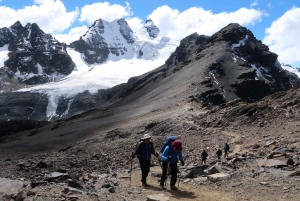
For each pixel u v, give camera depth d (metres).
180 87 133.38
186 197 11.21
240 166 15.00
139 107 120.56
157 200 10.43
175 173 12.32
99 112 147.12
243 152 21.92
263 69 189.00
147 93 168.62
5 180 10.56
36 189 10.70
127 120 90.50
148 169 13.12
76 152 52.72
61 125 123.25
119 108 140.75
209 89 111.25
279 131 27.94
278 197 10.47
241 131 35.47
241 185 11.93
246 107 43.59
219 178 12.79
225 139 32.69
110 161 34.34
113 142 53.16
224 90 133.50
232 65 160.00
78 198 9.92
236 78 145.12
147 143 13.20
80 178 15.37
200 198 11.05
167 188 12.45
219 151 23.92
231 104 53.69
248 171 13.74
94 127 97.12
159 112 85.69
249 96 138.12
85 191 11.25
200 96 102.94
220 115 47.16
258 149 21.50
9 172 33.84
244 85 139.25
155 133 53.22
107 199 10.52
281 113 35.47
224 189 11.80
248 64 164.62
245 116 41.25
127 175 15.59
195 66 167.38
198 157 27.70
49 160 44.12
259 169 13.91
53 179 13.48
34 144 90.31
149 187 12.69
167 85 155.00
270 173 13.14
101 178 14.69
